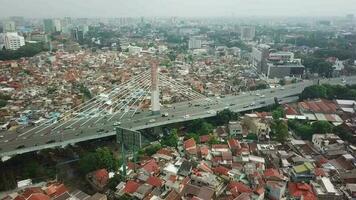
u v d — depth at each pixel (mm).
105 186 156125
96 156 172250
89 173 168500
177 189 141250
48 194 142250
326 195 138250
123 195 144000
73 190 161250
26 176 166375
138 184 149000
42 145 185625
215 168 161875
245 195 134000
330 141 190000
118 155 195125
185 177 152500
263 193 140250
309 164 159625
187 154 180625
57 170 181500
